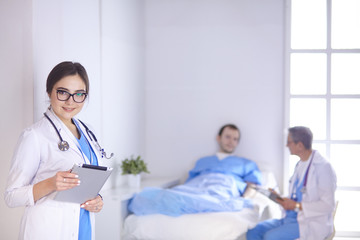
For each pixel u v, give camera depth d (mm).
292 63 4363
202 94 4434
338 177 4324
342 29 4363
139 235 3193
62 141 1867
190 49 4445
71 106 1894
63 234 1816
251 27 4359
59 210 1810
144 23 4457
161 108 4492
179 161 4480
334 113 4340
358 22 4340
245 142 4379
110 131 3680
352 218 4293
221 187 3709
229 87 4398
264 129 4355
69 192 1755
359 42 4340
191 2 4434
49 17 2732
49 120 1903
